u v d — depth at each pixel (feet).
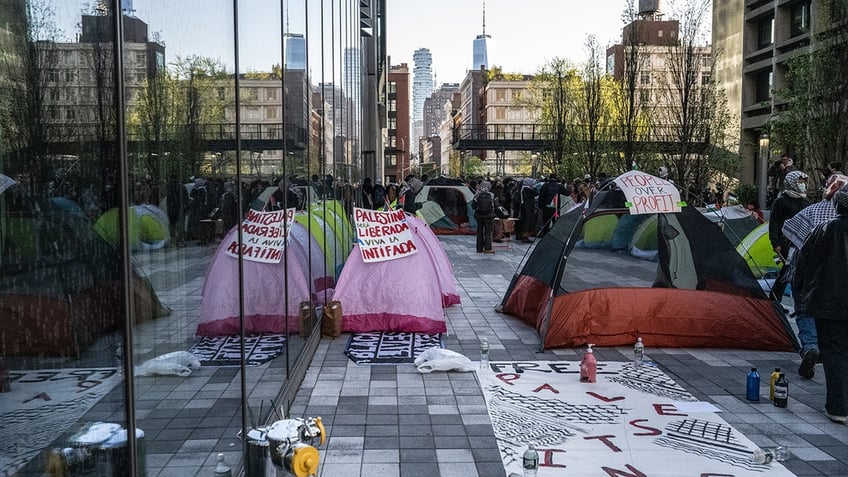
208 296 11.51
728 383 21.93
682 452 16.25
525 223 71.72
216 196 12.17
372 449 16.44
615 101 103.30
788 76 83.92
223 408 12.20
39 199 6.20
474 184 84.48
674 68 84.69
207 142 11.66
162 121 9.43
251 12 15.17
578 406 19.60
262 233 15.96
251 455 11.40
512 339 28.04
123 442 7.89
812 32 80.69
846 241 17.58
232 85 13.38
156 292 9.08
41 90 6.26
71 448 6.73
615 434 17.40
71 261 6.73
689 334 26.32
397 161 366.22
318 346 26.53
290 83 20.18
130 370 8.09
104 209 7.50
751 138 131.75
